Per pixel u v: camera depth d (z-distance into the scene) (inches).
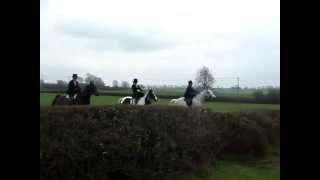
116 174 416.5
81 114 398.9
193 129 536.7
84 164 379.9
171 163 485.7
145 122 458.9
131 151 428.5
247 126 647.8
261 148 650.8
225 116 642.8
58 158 353.4
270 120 697.6
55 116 373.7
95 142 394.6
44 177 341.4
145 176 446.6
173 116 507.5
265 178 540.1
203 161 546.9
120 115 434.9
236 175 550.9
